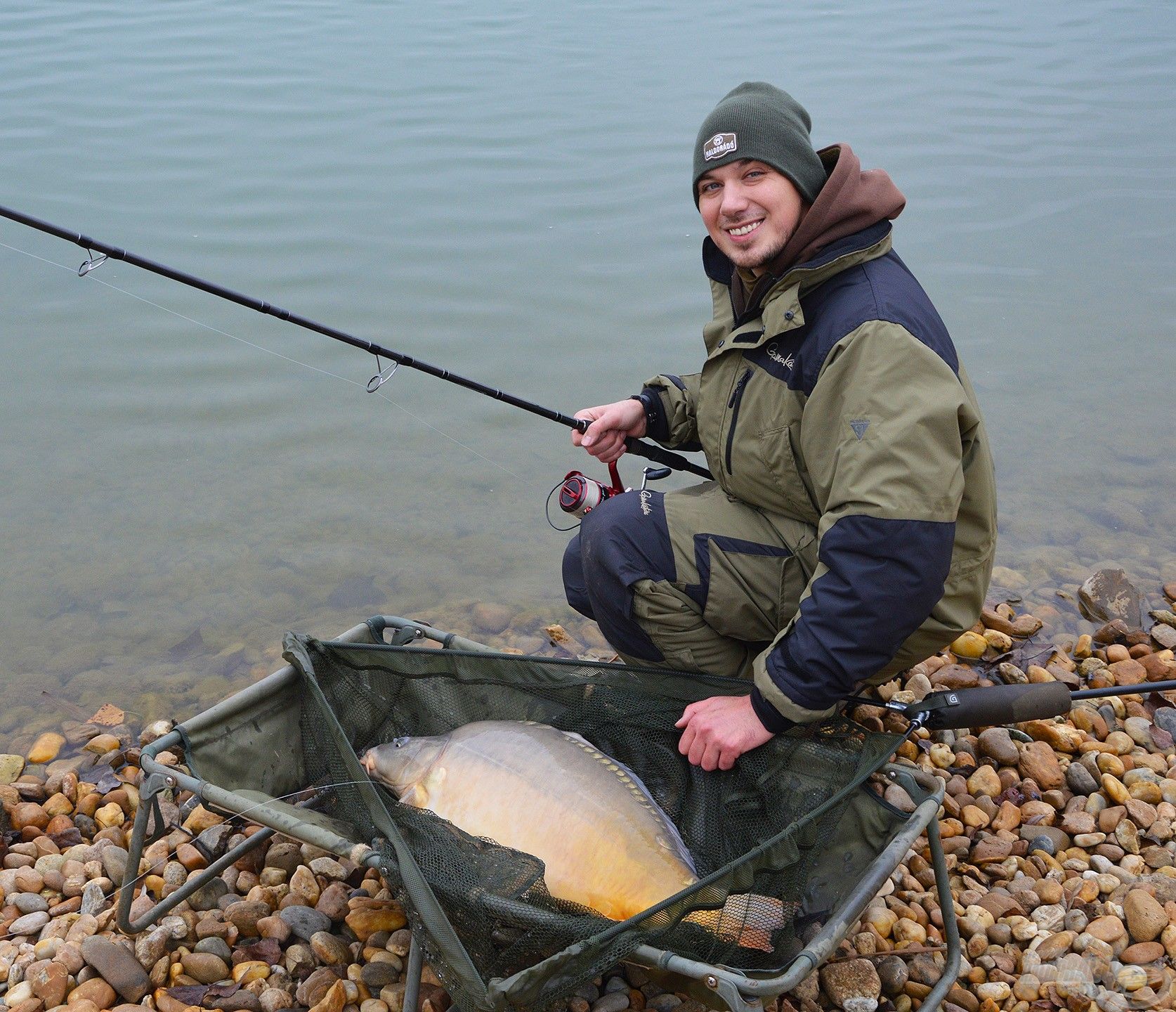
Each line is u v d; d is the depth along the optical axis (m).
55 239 7.41
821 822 2.53
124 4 14.52
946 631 2.85
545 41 13.03
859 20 14.84
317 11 14.29
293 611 4.67
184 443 5.76
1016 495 5.67
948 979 2.73
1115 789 3.48
